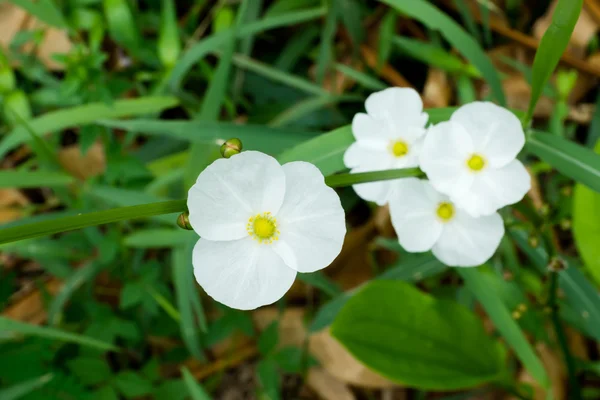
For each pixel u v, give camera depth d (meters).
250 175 0.17
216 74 0.29
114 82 0.31
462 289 0.30
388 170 0.19
